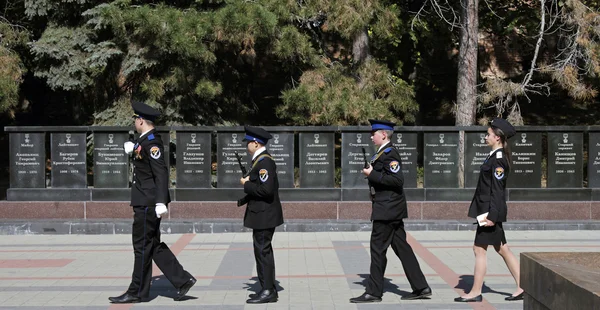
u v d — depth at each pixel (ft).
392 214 24.09
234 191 42.55
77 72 57.31
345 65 58.80
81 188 42.47
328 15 51.93
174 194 42.65
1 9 61.46
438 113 79.46
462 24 55.77
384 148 24.39
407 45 67.21
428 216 42.50
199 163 42.65
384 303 24.47
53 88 58.18
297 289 26.78
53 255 34.27
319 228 40.93
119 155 42.47
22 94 72.79
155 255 24.75
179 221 41.32
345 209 42.55
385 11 52.49
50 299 25.29
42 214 42.32
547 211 42.29
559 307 15.76
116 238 39.34
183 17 49.98
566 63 53.31
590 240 37.55
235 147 42.55
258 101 75.77
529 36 68.33
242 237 39.45
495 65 84.28
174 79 52.95
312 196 42.73
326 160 42.73
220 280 28.45
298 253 34.53
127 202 42.39
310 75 53.21
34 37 62.34
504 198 23.95
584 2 58.08
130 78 56.75
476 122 62.34
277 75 72.59
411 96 56.95
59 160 42.50
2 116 69.72
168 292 26.50
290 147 42.65
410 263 24.81
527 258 18.15
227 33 49.21
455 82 75.46
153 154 24.12
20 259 33.24
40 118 77.61
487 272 29.81
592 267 16.65
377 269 24.45
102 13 50.16
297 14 53.88
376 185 24.50
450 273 29.68
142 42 53.26
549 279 16.40
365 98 52.11
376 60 56.44
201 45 49.73
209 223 40.83
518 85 54.39
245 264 31.83
